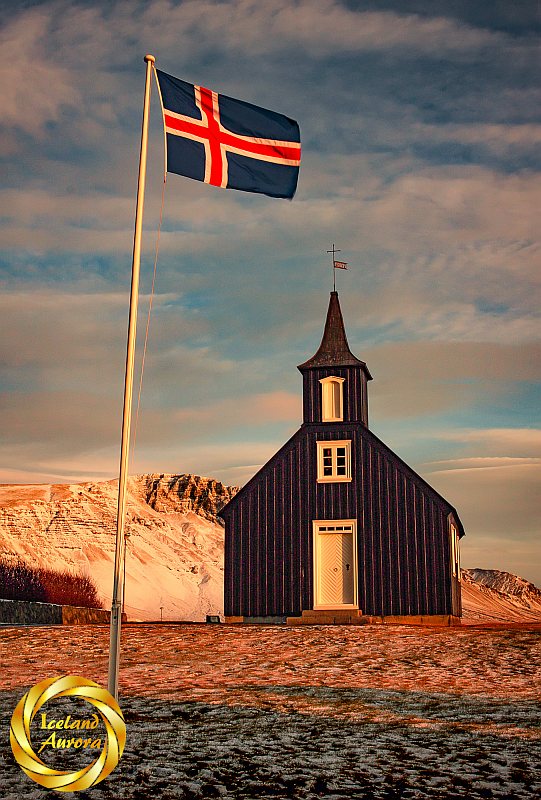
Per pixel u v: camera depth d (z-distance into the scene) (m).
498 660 20.78
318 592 32.09
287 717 13.98
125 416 14.00
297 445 33.62
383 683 17.72
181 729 13.02
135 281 14.71
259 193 17.08
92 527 178.38
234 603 32.62
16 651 22.03
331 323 35.12
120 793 9.91
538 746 12.09
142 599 156.62
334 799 9.73
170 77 16.80
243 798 9.75
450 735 12.74
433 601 31.27
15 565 115.06
